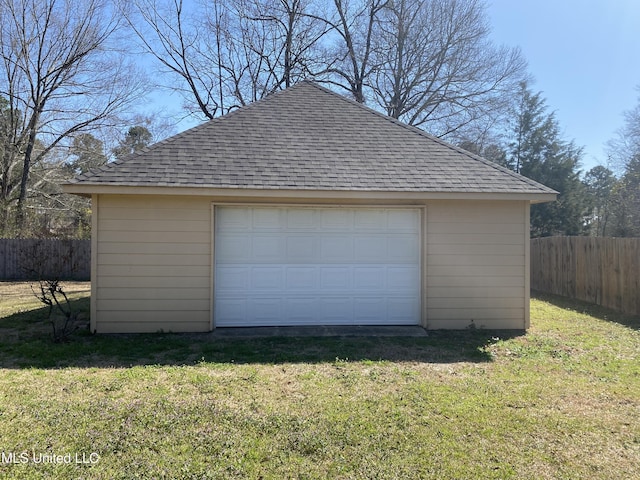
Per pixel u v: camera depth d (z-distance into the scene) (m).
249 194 7.38
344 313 8.21
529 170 30.83
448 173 8.15
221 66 24.16
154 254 7.66
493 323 8.20
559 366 5.84
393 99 24.25
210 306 7.76
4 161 21.36
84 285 15.62
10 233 19.41
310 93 10.43
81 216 22.89
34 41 20.97
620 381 5.23
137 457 3.34
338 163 8.18
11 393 4.64
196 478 3.07
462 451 3.51
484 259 8.20
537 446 3.61
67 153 23.06
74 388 4.81
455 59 22.97
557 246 13.28
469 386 5.01
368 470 3.21
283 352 6.41
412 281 8.31
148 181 7.23
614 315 9.73
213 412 4.18
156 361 5.93
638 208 21.77
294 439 3.64
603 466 3.32
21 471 3.12
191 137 8.45
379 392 4.79
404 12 23.25
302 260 8.12
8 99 21.25
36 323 8.48
